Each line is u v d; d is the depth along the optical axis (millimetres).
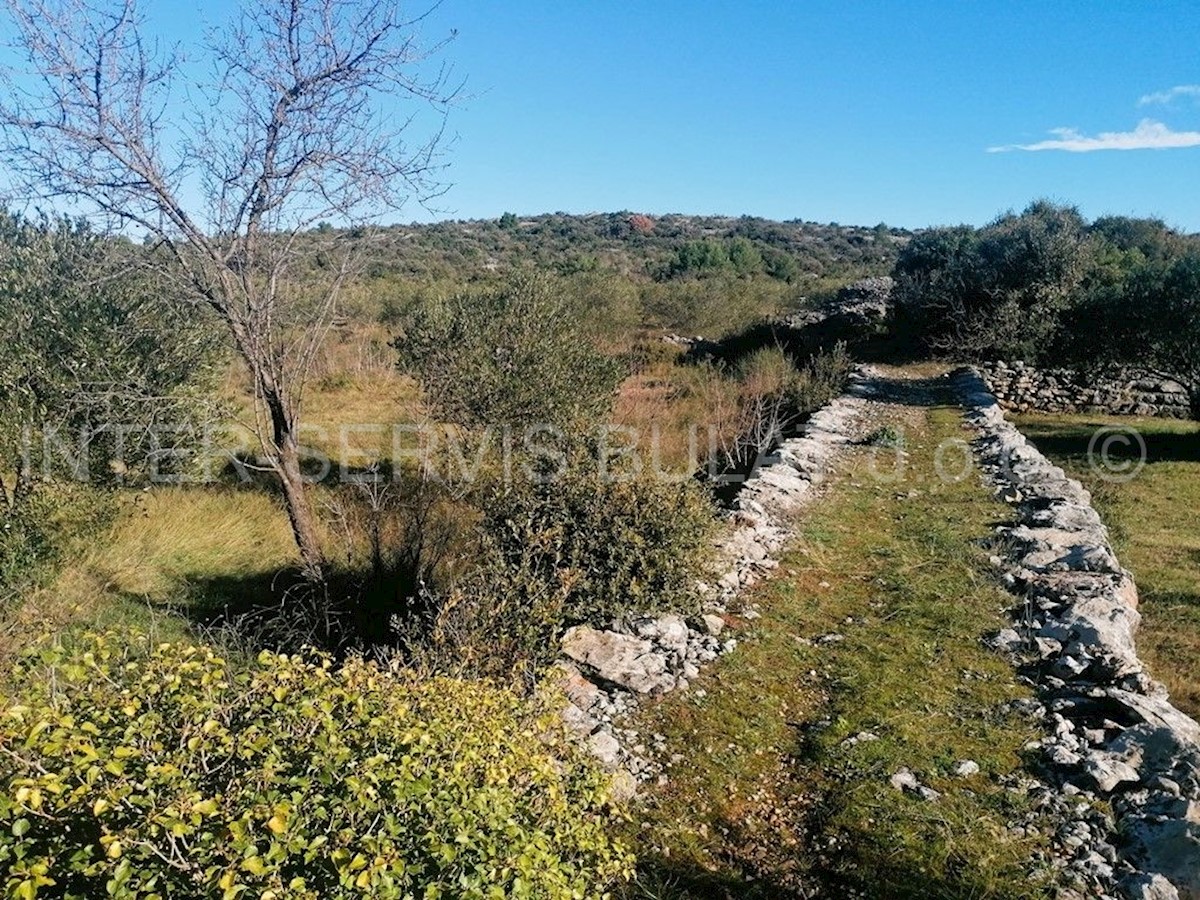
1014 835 3887
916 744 4648
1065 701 5051
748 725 4926
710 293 34219
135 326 8383
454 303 12555
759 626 6207
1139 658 6734
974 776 4355
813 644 6016
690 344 28719
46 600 7027
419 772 2393
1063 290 20688
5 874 1984
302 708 2430
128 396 7523
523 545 6012
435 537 8203
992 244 22844
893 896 3559
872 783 4297
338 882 2062
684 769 4477
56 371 7852
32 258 8258
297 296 7027
